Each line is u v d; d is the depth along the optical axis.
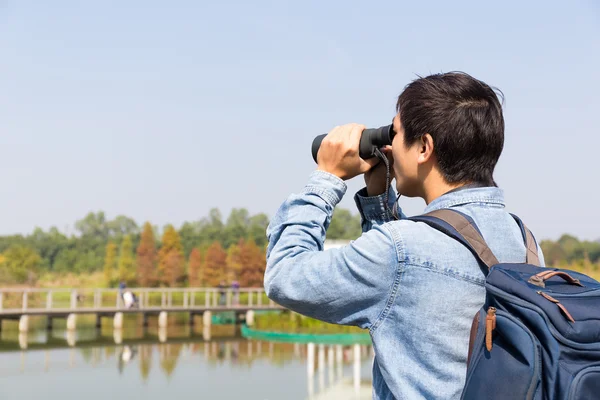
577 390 1.17
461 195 1.53
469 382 1.30
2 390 15.04
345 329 25.69
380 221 1.80
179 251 60.97
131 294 31.41
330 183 1.63
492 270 1.36
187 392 15.04
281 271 1.51
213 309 32.41
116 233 102.25
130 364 19.41
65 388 15.41
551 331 1.22
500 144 1.56
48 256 75.44
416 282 1.42
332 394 14.60
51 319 29.77
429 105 1.52
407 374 1.42
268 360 20.38
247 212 113.00
